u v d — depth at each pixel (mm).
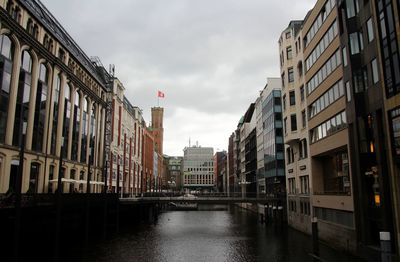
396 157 21609
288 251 31766
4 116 30094
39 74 36562
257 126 81750
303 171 42281
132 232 46750
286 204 53562
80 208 36656
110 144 61938
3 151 29734
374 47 24109
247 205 95000
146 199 55500
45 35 37500
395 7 21094
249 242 37844
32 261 25859
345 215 29797
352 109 26484
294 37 45500
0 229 22312
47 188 37656
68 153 44156
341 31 28781
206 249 33906
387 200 22594
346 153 31031
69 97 44906
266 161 68375
